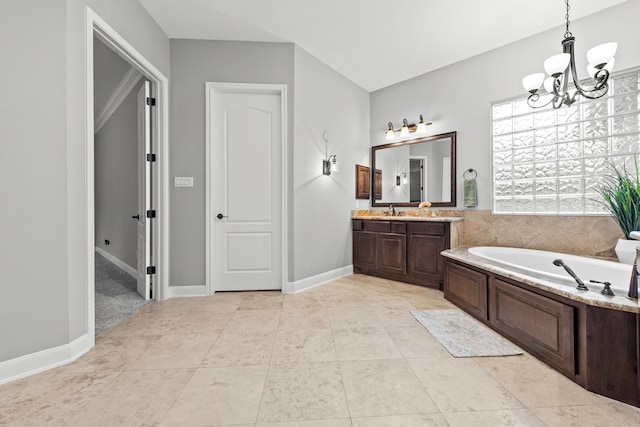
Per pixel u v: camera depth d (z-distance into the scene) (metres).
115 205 4.59
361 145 4.14
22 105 1.56
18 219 1.56
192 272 2.97
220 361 1.71
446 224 3.12
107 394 1.40
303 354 1.79
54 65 1.65
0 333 1.51
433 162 3.65
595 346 1.43
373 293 3.08
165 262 2.85
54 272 1.66
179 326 2.22
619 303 1.38
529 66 2.92
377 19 2.65
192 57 2.93
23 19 1.56
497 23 2.70
